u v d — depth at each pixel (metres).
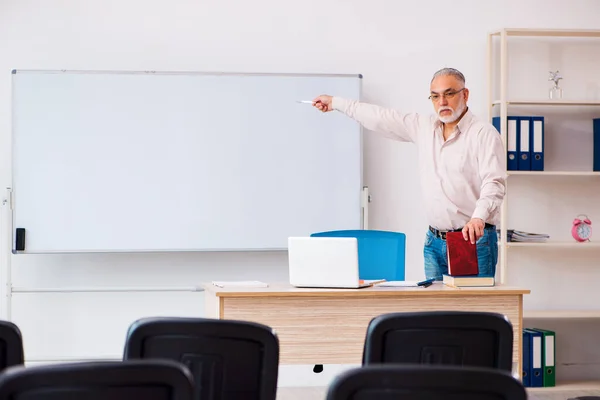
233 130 6.59
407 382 1.93
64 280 6.61
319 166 6.66
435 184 5.32
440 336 2.90
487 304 4.44
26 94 6.41
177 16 6.66
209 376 2.68
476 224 4.64
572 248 7.07
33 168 6.42
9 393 1.83
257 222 6.61
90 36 6.58
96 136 6.47
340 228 6.67
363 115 5.55
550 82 7.04
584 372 7.06
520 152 6.71
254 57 6.73
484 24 6.97
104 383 1.90
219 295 4.26
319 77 6.66
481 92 6.95
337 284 4.45
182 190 6.54
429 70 6.91
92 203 6.46
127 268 6.66
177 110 6.54
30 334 6.56
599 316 6.66
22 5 6.52
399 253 5.28
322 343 4.33
